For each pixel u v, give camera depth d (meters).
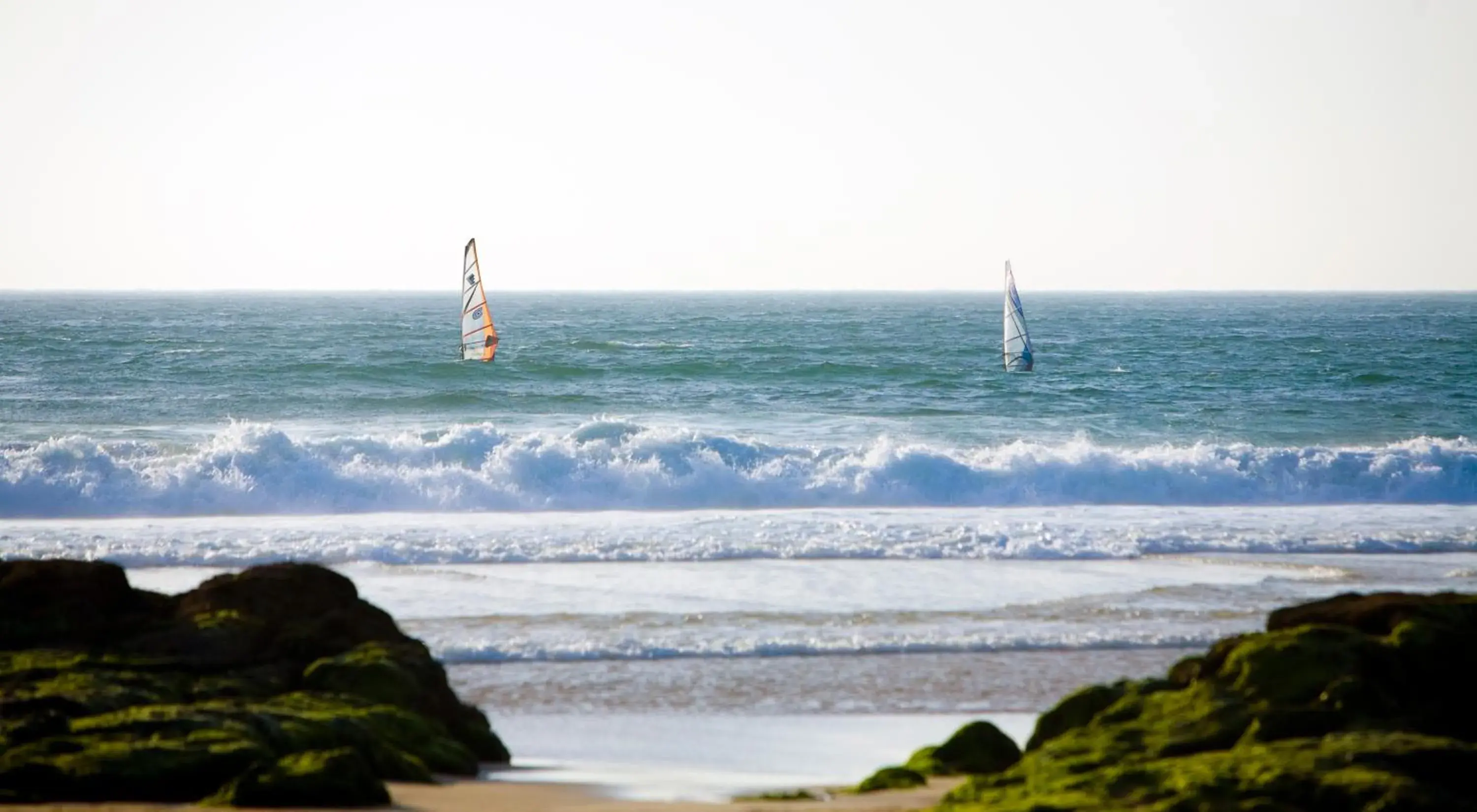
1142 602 70.56
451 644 61.06
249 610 47.62
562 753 46.69
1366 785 29.95
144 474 104.56
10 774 34.50
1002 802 32.94
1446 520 97.94
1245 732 34.56
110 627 46.78
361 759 36.59
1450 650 37.84
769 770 44.97
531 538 86.12
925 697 54.56
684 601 70.12
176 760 35.62
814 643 61.94
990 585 74.69
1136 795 31.19
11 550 80.75
